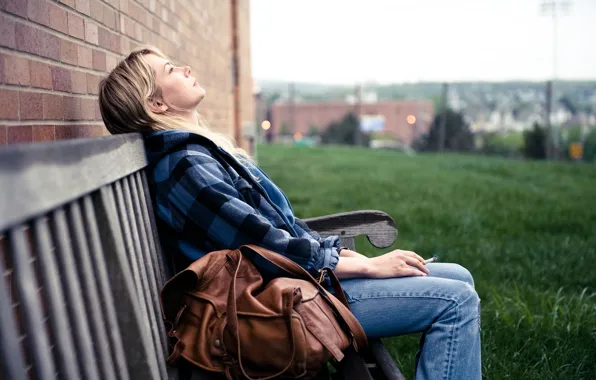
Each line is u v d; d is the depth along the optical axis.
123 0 2.82
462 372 1.97
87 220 1.34
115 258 1.43
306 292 1.83
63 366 1.10
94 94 2.38
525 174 13.27
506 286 4.29
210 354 1.75
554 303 3.81
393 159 17.34
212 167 2.01
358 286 2.06
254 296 1.84
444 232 6.15
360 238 5.74
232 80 8.87
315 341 1.73
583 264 4.86
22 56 1.69
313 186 10.18
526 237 5.91
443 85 24.92
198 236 1.99
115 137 1.56
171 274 2.14
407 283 2.05
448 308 2.01
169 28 4.02
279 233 1.96
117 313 1.45
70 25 2.10
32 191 0.96
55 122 1.95
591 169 14.85
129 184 1.80
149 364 1.47
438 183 10.60
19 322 1.50
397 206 7.79
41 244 1.07
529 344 3.25
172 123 2.19
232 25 9.08
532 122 23.95
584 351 3.14
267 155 18.50
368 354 2.09
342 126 33.66
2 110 1.57
